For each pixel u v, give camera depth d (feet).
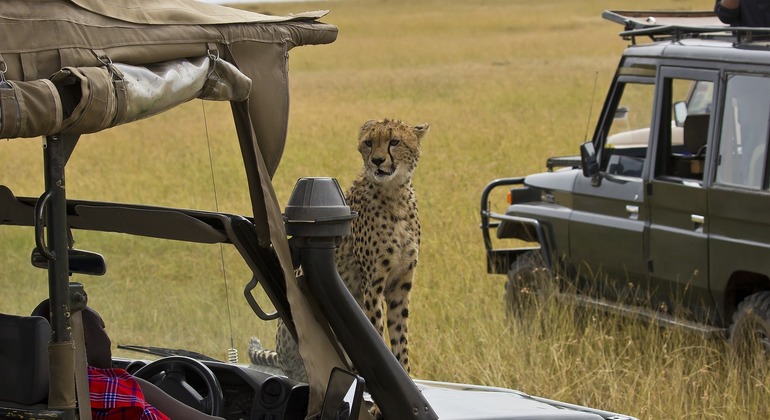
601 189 36.29
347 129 89.51
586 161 36.35
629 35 36.45
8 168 44.73
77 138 11.55
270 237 12.91
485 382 29.84
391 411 13.85
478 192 58.39
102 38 11.48
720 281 31.76
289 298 12.80
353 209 27.09
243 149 13.39
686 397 28.30
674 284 33.58
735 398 27.96
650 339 32.42
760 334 30.45
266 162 13.84
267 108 13.64
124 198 51.90
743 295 32.89
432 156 72.33
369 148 26.43
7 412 11.83
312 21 14.67
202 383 16.06
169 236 13.91
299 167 66.39
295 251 13.46
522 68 160.35
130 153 68.85
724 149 31.65
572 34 250.37
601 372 29.43
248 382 16.16
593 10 374.22
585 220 36.73
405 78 151.02
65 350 11.52
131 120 11.74
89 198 51.80
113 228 14.47
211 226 13.12
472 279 41.34
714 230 31.89
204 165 62.64
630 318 34.32
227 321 17.93
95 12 11.62
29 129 10.42
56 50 10.96
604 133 36.99
